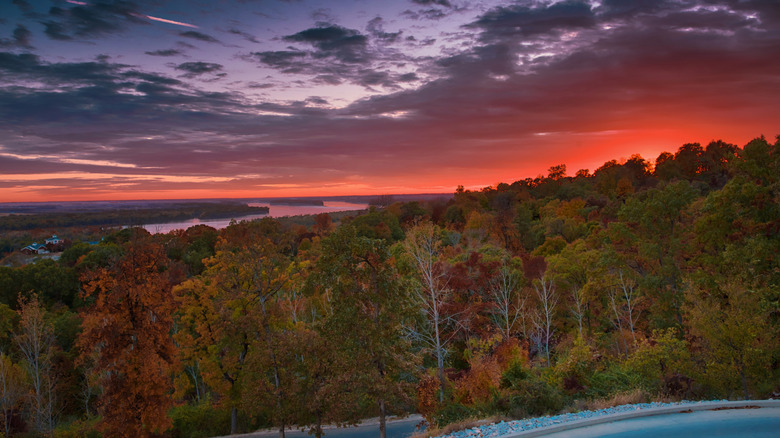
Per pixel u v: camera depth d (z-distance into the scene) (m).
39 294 64.81
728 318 20.28
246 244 27.53
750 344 19.77
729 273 29.17
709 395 21.20
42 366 39.97
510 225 90.75
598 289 40.84
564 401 20.72
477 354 31.38
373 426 29.83
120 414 23.94
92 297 68.69
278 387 24.20
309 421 23.98
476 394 26.48
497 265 45.97
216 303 29.86
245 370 25.20
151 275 25.39
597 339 37.59
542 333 39.50
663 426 14.01
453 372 32.56
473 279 44.84
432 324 34.03
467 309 38.31
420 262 34.81
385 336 18.89
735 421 14.15
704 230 33.50
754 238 28.59
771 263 28.19
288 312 34.28
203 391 45.84
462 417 21.00
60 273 69.38
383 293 18.89
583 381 23.69
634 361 25.27
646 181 152.75
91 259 71.88
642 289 37.47
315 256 65.94
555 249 69.50
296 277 32.25
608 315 42.22
